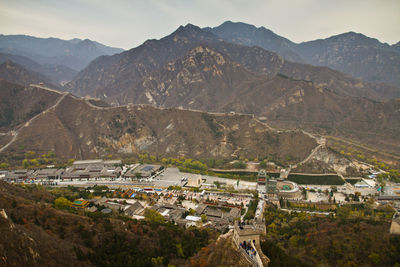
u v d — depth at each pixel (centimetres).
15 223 14175
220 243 14488
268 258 12975
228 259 12912
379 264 14350
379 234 16325
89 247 14900
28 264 11106
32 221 15238
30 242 11981
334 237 17362
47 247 12775
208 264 13450
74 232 15650
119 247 15462
